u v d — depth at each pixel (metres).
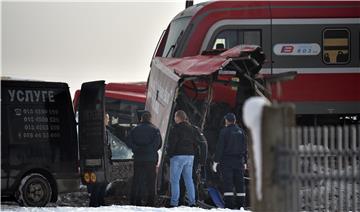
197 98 54.47
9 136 44.75
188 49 65.62
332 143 27.06
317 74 68.44
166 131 48.66
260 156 25.64
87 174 47.53
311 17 68.44
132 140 46.66
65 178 46.38
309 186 28.00
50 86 46.44
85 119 47.81
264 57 52.50
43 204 45.31
